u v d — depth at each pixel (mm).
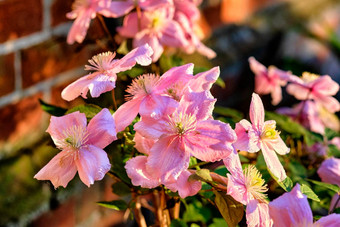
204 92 584
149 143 582
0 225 769
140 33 701
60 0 817
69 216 864
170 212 666
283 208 577
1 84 772
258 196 587
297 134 733
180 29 706
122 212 956
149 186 573
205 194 613
